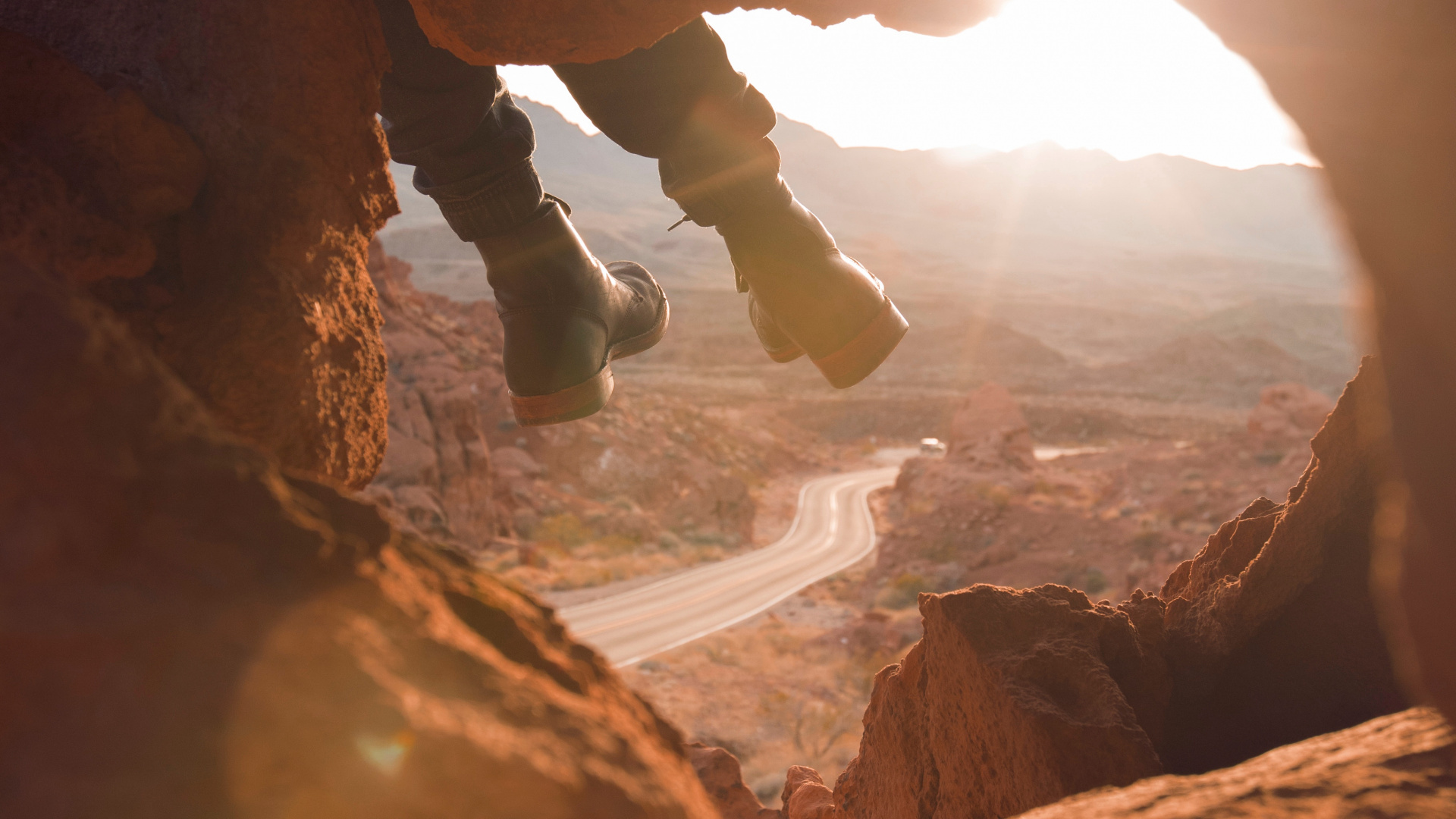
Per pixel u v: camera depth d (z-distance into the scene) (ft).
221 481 1.95
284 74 6.13
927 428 318.04
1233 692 8.38
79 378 1.83
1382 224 1.70
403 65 8.34
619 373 377.50
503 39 6.73
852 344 10.77
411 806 1.63
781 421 302.66
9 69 5.10
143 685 1.60
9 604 1.58
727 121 9.52
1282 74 1.81
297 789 1.60
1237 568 9.50
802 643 105.29
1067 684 7.66
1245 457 172.86
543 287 10.20
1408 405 1.74
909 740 10.21
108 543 1.72
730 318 467.52
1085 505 172.76
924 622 9.65
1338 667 8.02
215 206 5.90
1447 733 3.37
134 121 5.42
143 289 5.64
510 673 2.13
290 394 5.69
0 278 1.94
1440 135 1.57
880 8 6.98
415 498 116.67
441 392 129.90
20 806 1.48
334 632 1.83
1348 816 2.90
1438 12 1.54
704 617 114.62
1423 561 1.77
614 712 2.45
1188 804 3.12
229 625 1.73
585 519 147.43
